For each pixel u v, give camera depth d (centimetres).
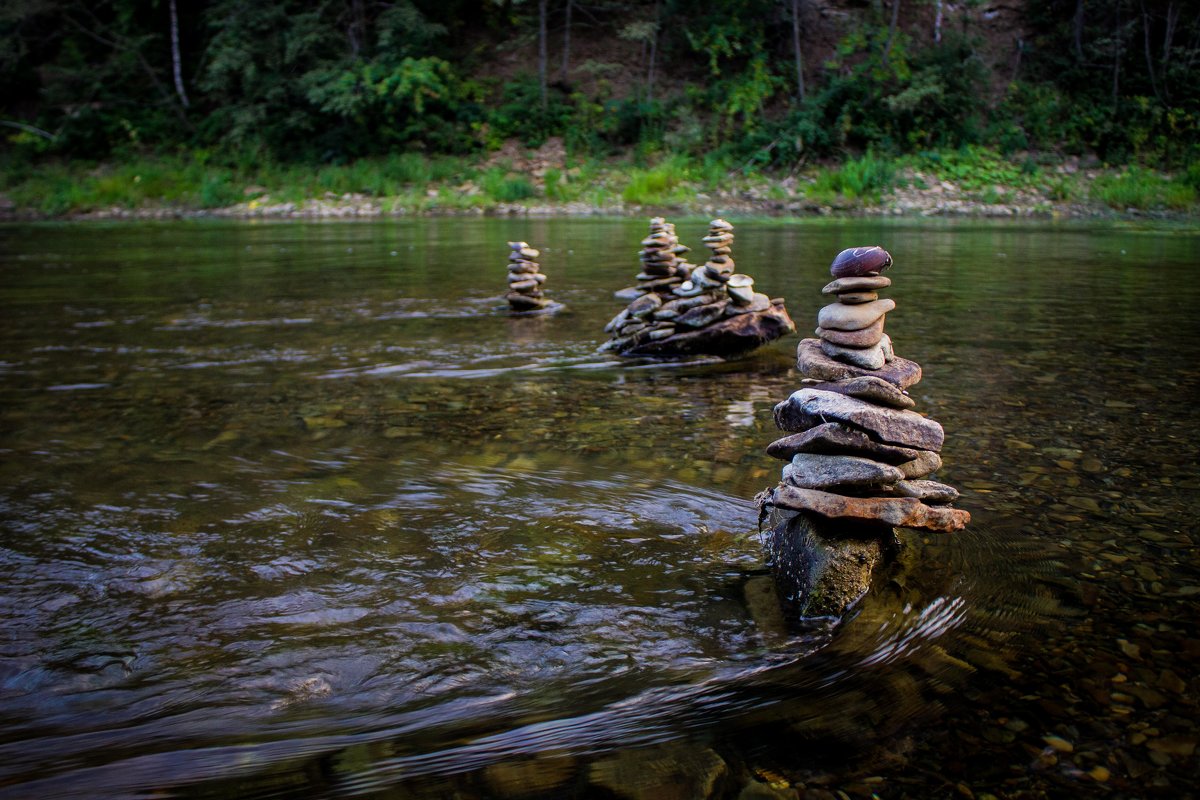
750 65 2492
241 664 197
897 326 641
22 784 158
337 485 315
